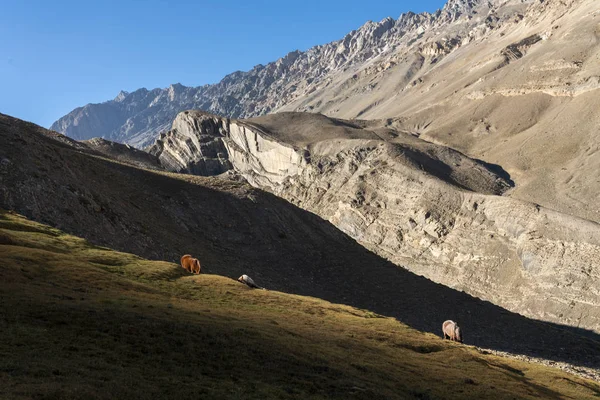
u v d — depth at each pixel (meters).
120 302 43.91
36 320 33.53
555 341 122.69
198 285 65.06
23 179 87.75
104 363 28.16
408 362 49.00
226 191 153.62
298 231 152.38
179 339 35.91
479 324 125.44
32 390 21.91
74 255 63.88
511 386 48.50
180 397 25.56
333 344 48.09
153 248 101.06
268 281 116.31
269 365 35.34
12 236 61.34
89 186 106.38
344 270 141.00
